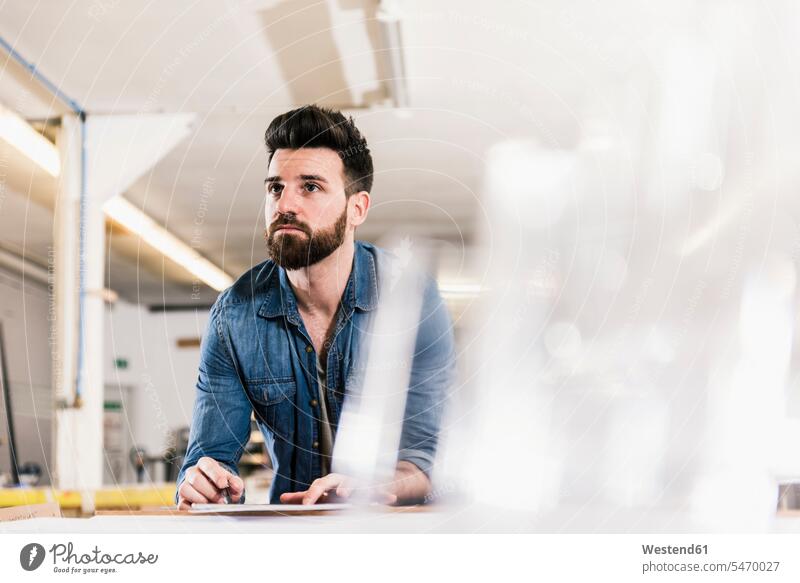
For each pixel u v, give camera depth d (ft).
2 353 6.63
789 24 2.97
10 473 5.29
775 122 2.96
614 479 2.65
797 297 2.87
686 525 2.42
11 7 3.45
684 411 2.81
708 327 2.90
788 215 2.92
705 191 3.01
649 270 3.00
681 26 3.08
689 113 3.06
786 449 2.70
